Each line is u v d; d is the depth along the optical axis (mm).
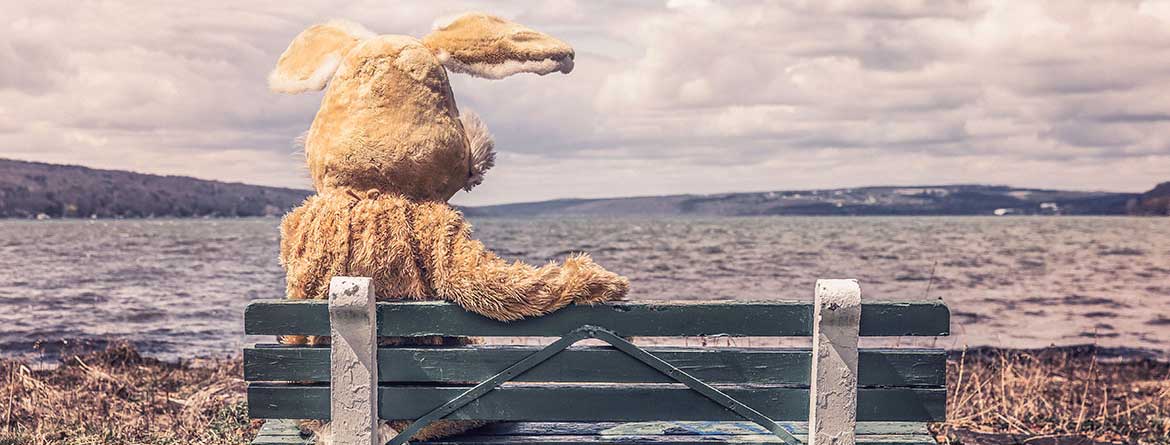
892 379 3307
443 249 3494
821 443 3273
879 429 3533
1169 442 6668
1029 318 18875
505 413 3373
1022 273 36406
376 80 3691
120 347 10086
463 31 3881
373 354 3307
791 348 3473
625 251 53250
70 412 6805
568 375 3363
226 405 7086
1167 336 16016
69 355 10406
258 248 59625
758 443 3590
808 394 3348
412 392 3361
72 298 22219
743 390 3346
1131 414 7637
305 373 3316
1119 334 16297
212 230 117562
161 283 27766
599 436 3717
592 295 3352
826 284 3242
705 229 118750
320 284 3582
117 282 28172
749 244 66938
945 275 34844
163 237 86375
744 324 3322
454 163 3787
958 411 7219
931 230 115062
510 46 3865
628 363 3361
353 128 3670
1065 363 10992
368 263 3529
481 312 3332
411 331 3344
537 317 3340
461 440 3625
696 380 3340
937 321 3281
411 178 3678
